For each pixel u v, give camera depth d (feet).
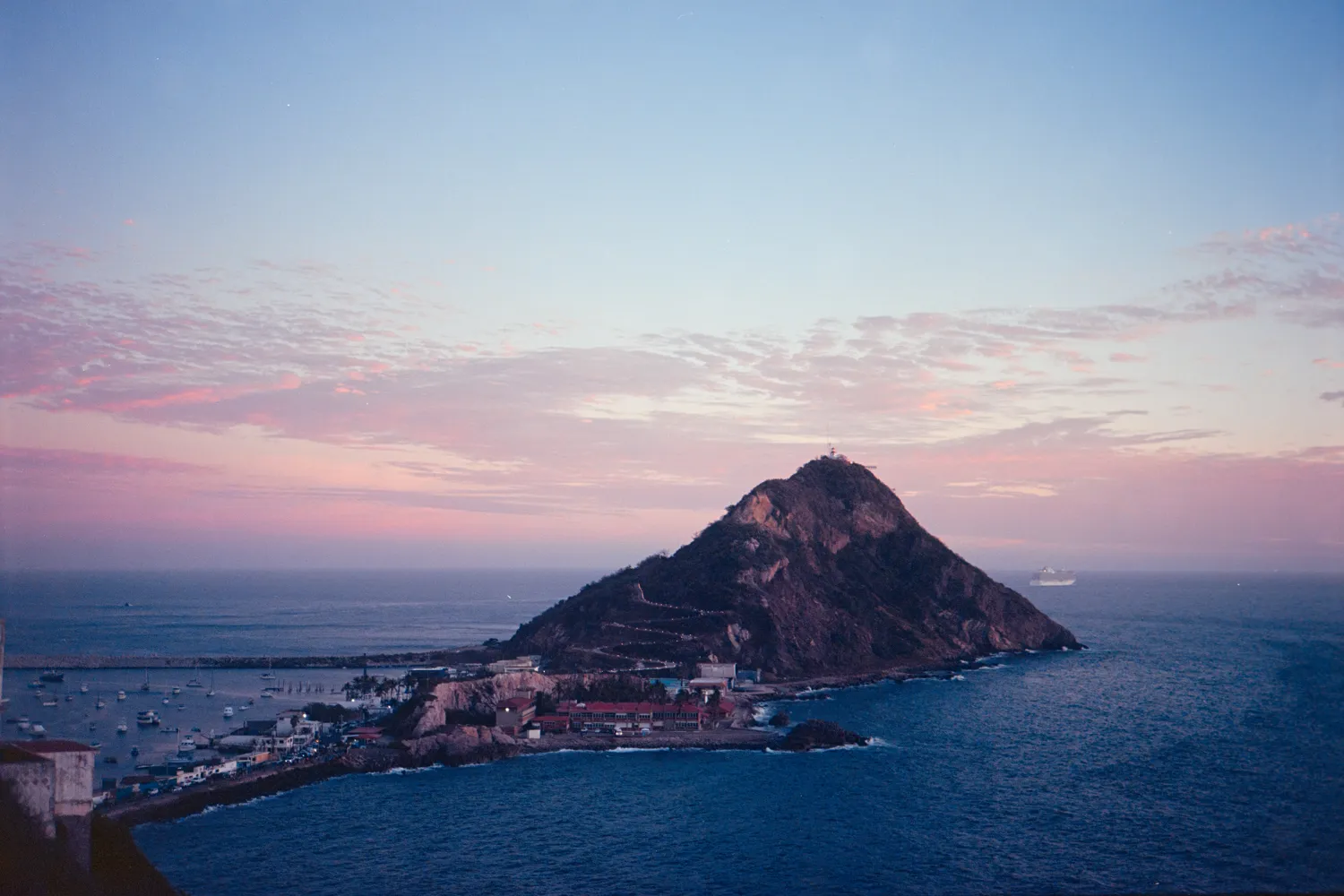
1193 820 472.03
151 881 364.38
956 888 392.27
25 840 310.04
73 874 318.45
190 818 497.46
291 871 414.62
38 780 326.03
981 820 483.92
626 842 454.40
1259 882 392.47
